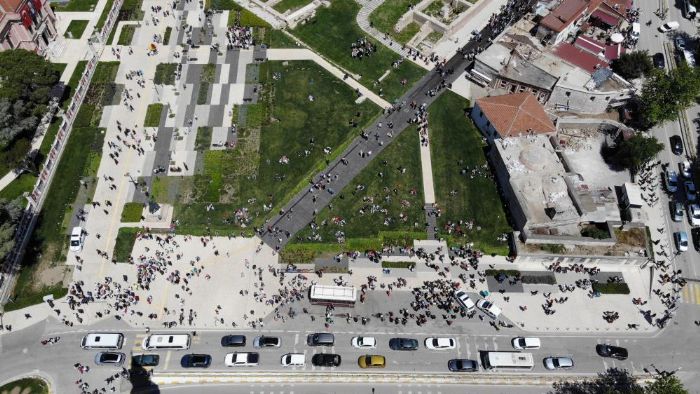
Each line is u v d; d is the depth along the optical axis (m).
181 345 89.44
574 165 113.75
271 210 106.56
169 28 137.38
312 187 109.94
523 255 99.56
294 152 115.06
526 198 103.25
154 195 107.69
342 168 113.19
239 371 89.19
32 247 100.12
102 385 87.06
